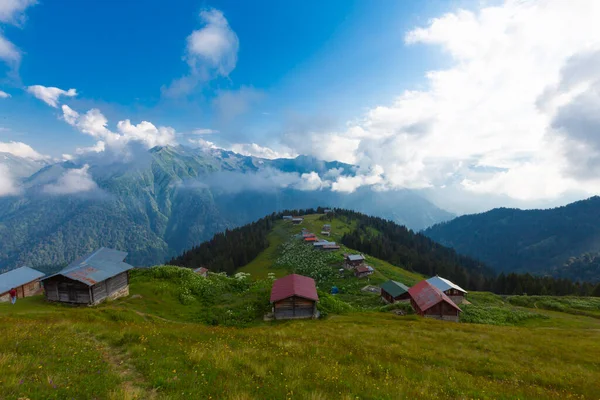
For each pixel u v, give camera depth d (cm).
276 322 4403
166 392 1152
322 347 2150
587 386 1941
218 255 18750
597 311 7038
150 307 4362
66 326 2155
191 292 5231
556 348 3069
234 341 2136
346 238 19512
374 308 6988
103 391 1109
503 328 4391
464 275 17088
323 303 5212
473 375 2025
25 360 1278
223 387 1217
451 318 5841
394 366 1866
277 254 17538
